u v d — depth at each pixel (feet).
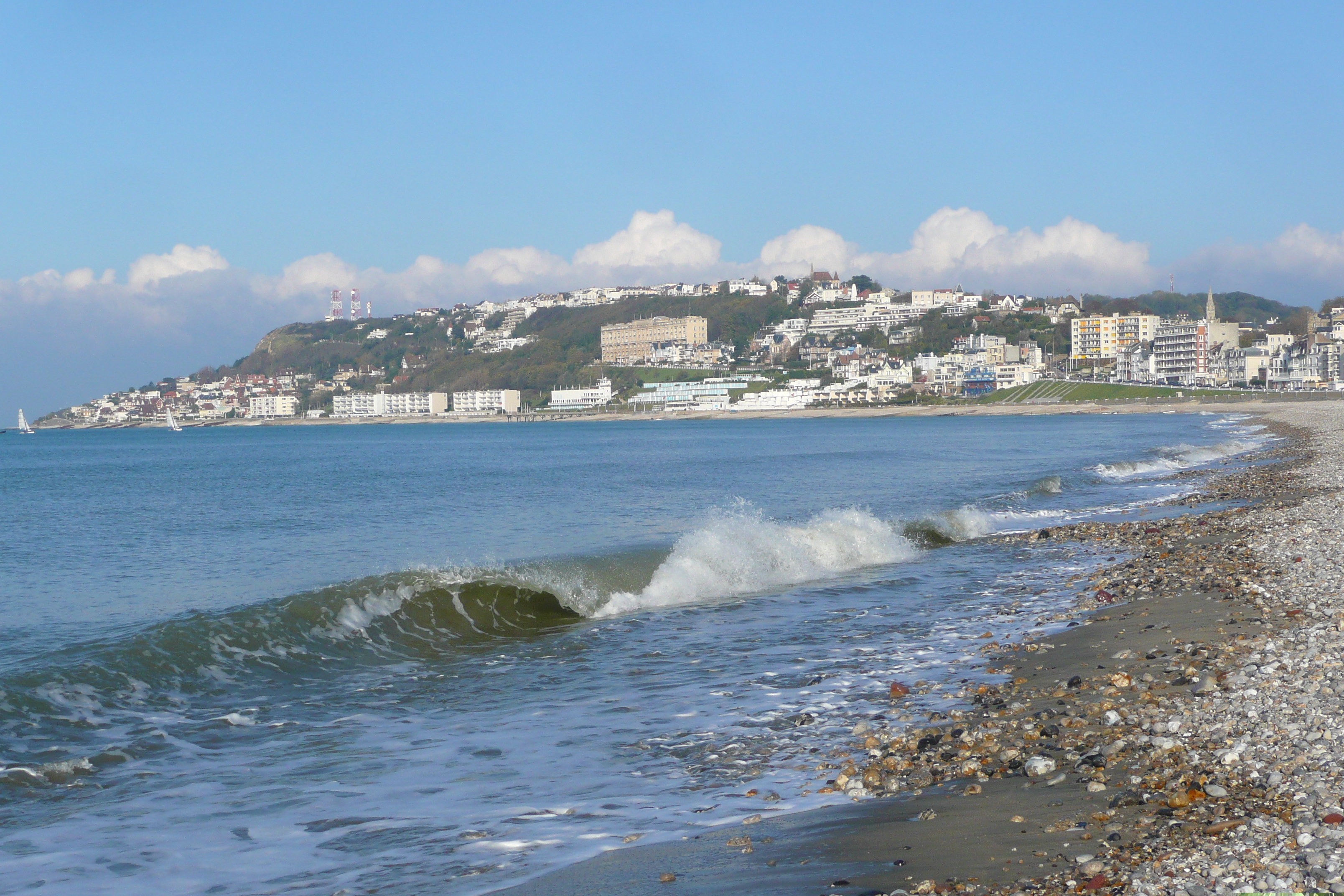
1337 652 39.70
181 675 49.03
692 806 29.53
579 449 426.10
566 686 47.06
